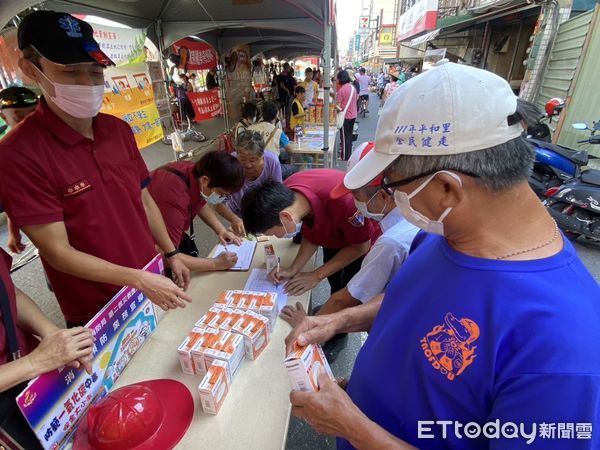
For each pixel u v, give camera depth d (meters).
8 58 2.29
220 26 3.95
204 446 0.85
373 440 0.62
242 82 7.77
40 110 1.16
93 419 0.84
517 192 0.53
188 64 5.81
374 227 1.71
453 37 11.86
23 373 0.75
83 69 1.12
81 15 2.71
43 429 0.76
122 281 1.13
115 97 2.96
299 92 6.59
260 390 1.00
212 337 1.07
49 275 1.39
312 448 1.62
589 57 4.89
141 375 1.06
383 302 0.80
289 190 1.47
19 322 0.98
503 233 0.55
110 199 1.31
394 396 0.65
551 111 4.45
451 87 0.53
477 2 8.85
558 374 0.43
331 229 1.55
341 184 1.15
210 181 1.70
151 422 0.86
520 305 0.49
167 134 4.02
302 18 3.93
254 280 1.58
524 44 8.38
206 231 3.72
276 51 11.58
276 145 4.10
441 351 0.55
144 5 3.30
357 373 0.81
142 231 1.45
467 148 0.51
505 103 0.52
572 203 2.99
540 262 0.52
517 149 0.51
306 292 1.48
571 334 0.45
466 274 0.56
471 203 0.55
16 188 1.08
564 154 3.44
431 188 0.56
